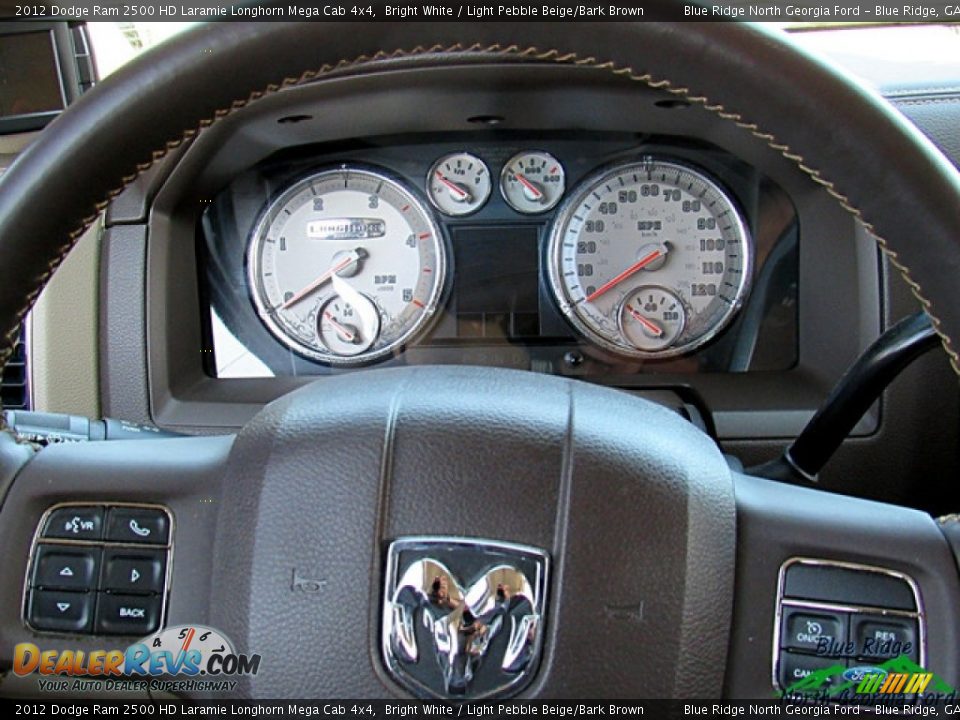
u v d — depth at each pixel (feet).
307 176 7.43
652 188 7.33
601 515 2.59
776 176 6.89
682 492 2.67
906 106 6.05
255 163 7.29
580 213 7.41
